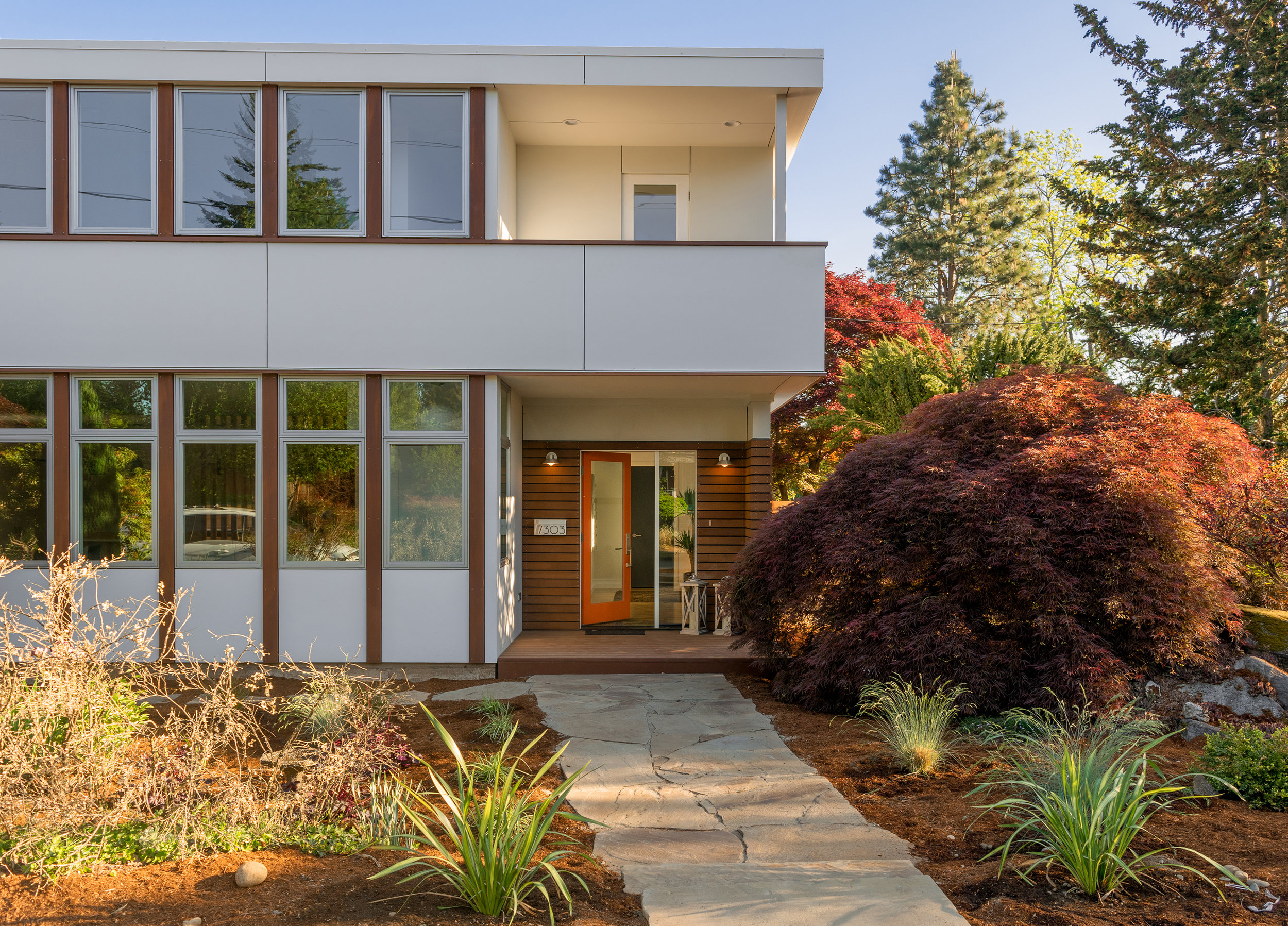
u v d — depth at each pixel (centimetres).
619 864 370
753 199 1041
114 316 822
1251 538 766
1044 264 2891
